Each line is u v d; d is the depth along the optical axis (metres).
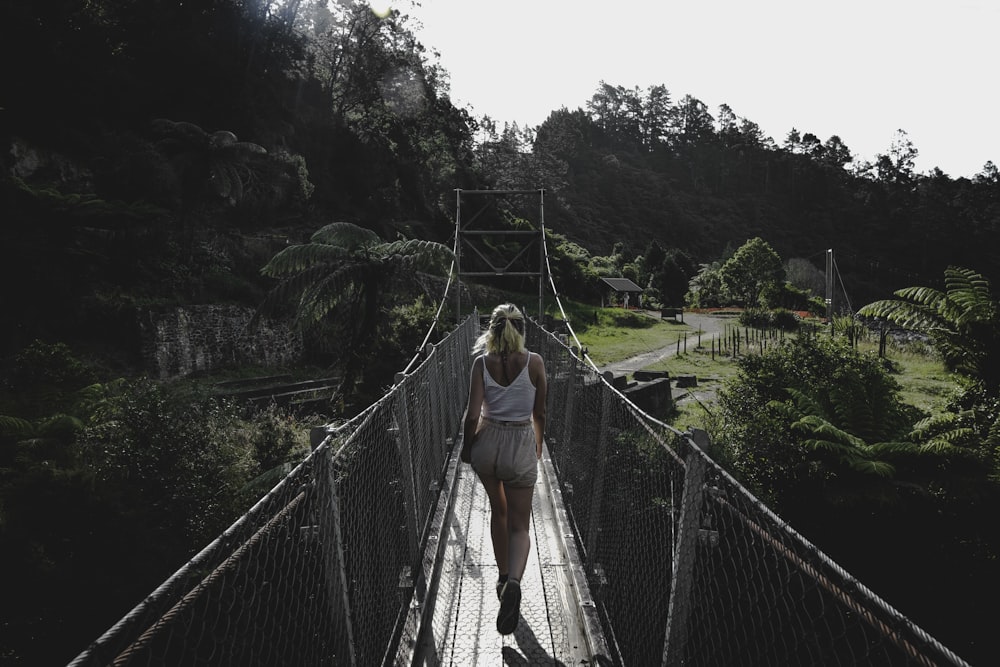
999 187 131.88
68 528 6.21
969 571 7.59
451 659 3.13
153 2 35.53
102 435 8.34
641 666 2.75
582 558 4.16
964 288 12.46
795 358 11.38
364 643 2.62
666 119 159.88
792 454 8.94
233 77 37.25
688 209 133.00
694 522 2.18
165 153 29.48
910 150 144.88
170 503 7.77
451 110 69.88
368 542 2.83
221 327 24.27
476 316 15.09
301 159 38.06
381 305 19.91
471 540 4.61
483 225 60.03
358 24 52.50
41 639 5.45
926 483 8.22
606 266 74.00
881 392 10.01
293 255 18.38
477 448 3.21
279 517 1.88
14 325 18.47
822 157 150.38
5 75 24.44
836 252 119.88
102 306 21.02
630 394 14.63
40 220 20.88
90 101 28.19
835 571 1.32
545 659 3.14
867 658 1.24
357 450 2.63
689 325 39.97
